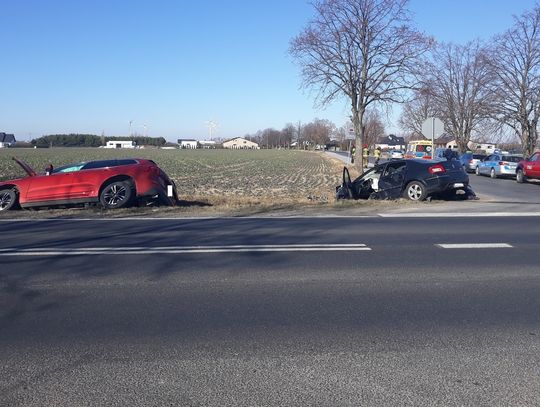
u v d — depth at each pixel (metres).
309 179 34.84
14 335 4.98
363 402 3.73
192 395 3.84
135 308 5.77
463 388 3.93
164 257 8.26
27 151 109.69
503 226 11.44
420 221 12.25
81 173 13.98
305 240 9.71
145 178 14.23
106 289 6.49
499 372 4.19
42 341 4.84
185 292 6.37
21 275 7.14
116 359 4.45
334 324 5.27
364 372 4.20
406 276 7.09
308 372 4.20
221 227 11.30
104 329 5.14
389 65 29.83
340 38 29.66
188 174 41.59
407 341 4.83
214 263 7.84
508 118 36.44
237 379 4.08
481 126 43.84
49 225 11.59
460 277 7.04
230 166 55.12
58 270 7.41
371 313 5.60
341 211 14.02
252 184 30.88
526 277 7.04
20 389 3.93
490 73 36.09
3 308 5.76
